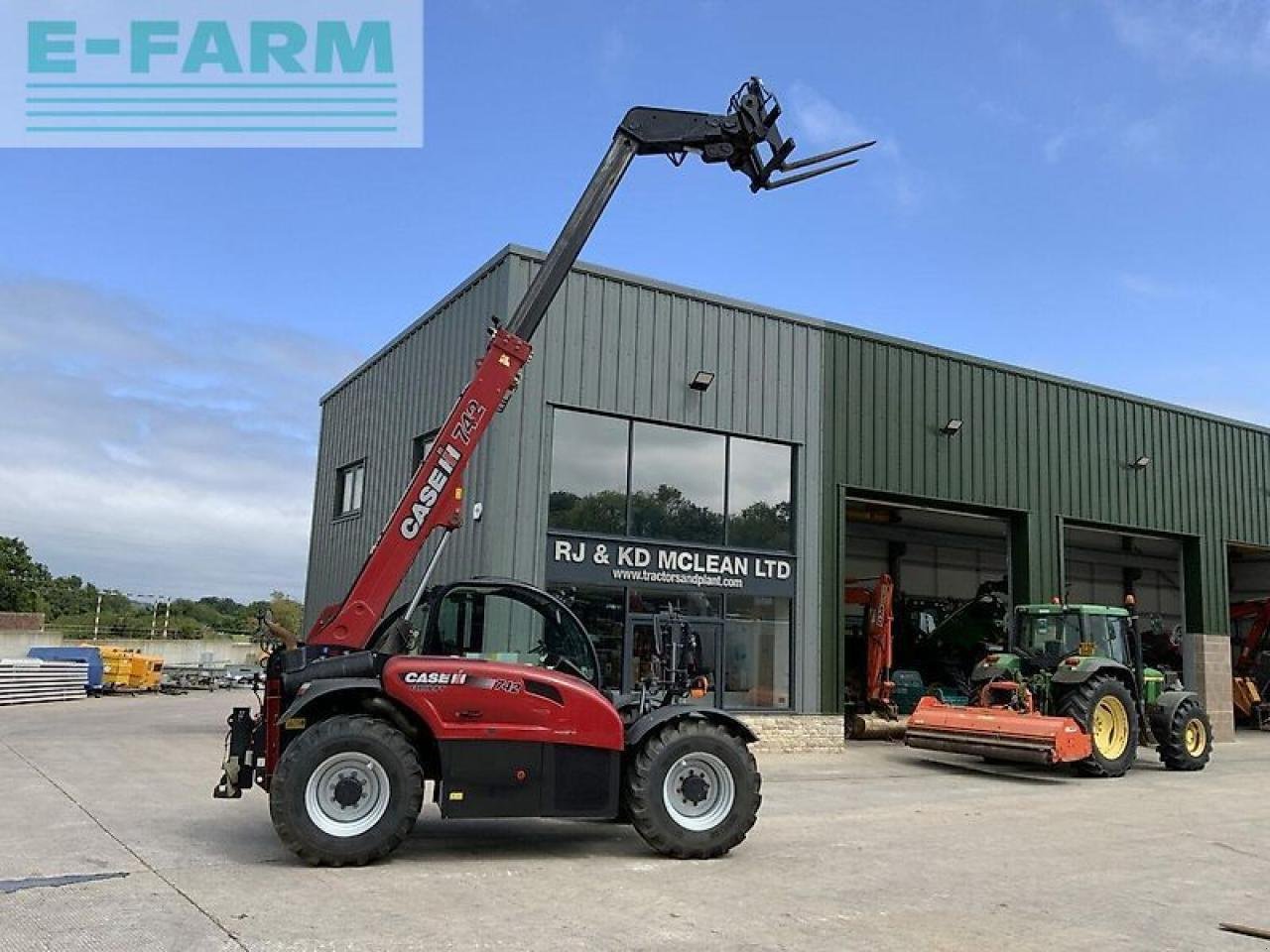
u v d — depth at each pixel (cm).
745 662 1625
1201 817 1076
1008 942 573
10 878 658
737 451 1667
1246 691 2492
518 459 1453
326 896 622
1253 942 592
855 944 560
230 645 4341
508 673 757
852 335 1797
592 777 766
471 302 1577
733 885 693
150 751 1394
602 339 1544
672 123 934
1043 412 2009
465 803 737
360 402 2030
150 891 627
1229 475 2294
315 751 702
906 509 2338
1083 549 3036
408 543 828
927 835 922
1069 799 1195
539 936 553
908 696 2170
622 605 1521
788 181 962
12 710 2142
